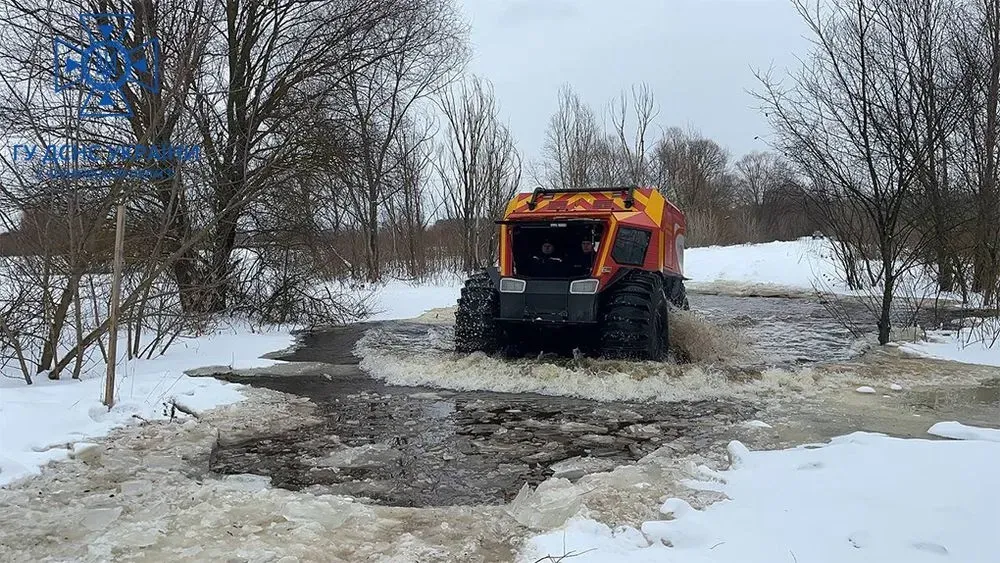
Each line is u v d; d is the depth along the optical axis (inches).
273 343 382.9
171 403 231.0
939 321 423.5
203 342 374.9
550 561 110.7
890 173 339.6
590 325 280.1
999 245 400.5
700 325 343.3
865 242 558.3
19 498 144.8
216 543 120.1
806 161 378.3
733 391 247.4
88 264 267.3
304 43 475.8
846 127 349.1
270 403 237.3
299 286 468.1
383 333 409.1
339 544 121.0
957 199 415.5
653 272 309.3
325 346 376.2
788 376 264.2
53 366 265.3
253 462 178.4
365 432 205.2
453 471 170.7
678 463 164.6
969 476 137.1
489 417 221.0
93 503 142.3
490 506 144.1
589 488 146.4
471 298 314.2
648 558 110.2
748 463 162.7
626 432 201.5
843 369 281.6
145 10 283.6
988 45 422.3
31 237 257.6
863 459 154.1
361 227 816.9
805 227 1755.7
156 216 367.9
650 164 1267.2
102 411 215.5
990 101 412.5
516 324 292.4
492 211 893.2
